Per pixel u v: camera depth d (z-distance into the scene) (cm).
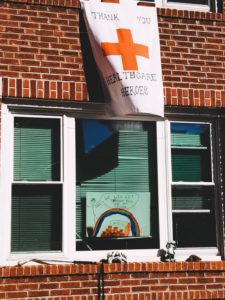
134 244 938
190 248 953
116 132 951
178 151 965
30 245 909
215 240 961
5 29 922
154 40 948
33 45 926
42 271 883
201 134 975
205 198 966
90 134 943
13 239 905
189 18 977
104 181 939
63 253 912
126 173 946
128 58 928
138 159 952
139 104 916
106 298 895
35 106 923
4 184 903
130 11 948
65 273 889
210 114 975
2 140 908
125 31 937
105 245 930
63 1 941
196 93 963
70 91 926
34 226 912
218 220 963
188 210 958
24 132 923
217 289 927
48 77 924
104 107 943
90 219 930
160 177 952
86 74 934
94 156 941
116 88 920
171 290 914
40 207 916
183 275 920
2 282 872
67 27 939
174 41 968
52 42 932
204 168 970
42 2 936
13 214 909
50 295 884
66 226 917
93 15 938
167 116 965
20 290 876
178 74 962
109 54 927
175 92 955
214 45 980
